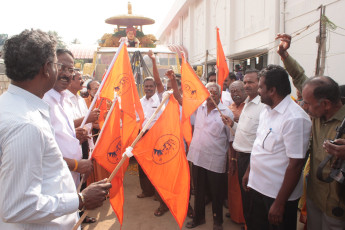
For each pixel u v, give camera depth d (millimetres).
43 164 1256
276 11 8344
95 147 2359
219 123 3072
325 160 1753
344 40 6074
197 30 17438
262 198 2268
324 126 1978
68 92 3389
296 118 1965
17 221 1136
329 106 1857
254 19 9969
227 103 4816
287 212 2133
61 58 2203
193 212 3559
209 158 3086
